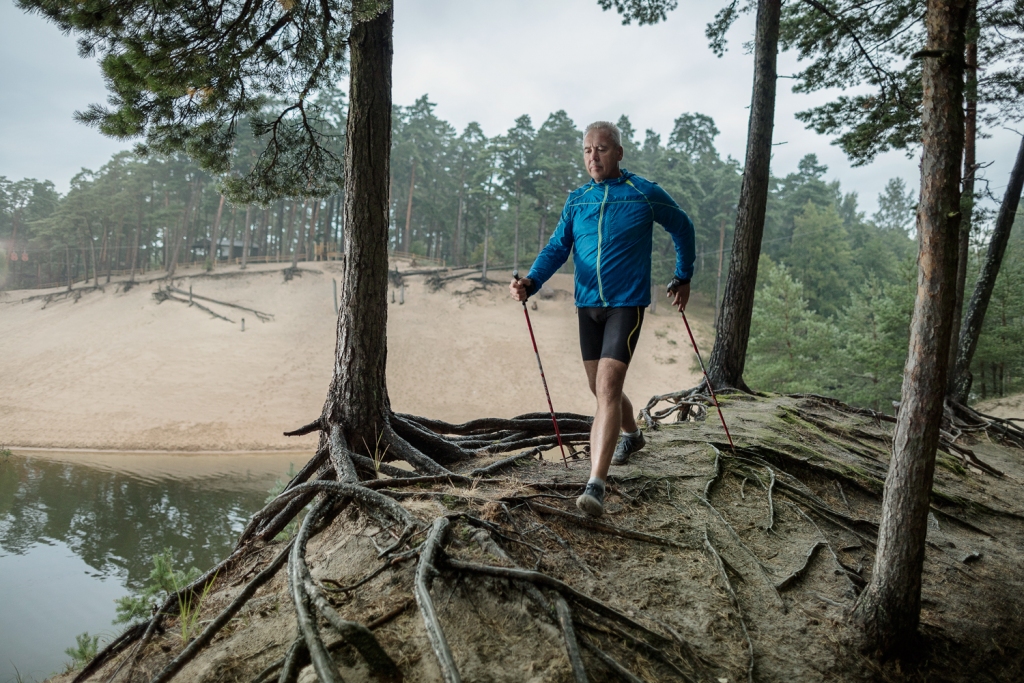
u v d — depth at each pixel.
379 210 4.14
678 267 3.21
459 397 35.69
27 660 9.45
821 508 3.54
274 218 70.19
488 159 54.91
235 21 4.42
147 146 5.21
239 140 44.41
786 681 2.09
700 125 67.62
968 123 9.63
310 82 5.02
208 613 2.45
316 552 2.67
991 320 21.02
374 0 3.87
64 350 39.41
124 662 2.22
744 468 3.87
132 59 4.16
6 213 72.56
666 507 3.16
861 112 9.70
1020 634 2.81
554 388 37.47
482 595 2.13
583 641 1.97
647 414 5.58
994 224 9.85
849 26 9.32
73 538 15.89
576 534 2.74
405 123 61.16
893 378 23.94
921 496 2.41
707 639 2.21
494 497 2.93
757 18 7.76
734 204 52.84
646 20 9.80
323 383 35.25
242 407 31.41
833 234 52.78
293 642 1.93
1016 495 5.21
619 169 3.07
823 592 2.71
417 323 44.50
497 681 1.79
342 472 3.39
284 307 45.97
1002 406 15.34
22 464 23.30
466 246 67.69
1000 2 8.46
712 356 7.66
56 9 3.93
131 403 31.27
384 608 2.07
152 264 74.50
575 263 3.04
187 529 16.84
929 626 2.64
